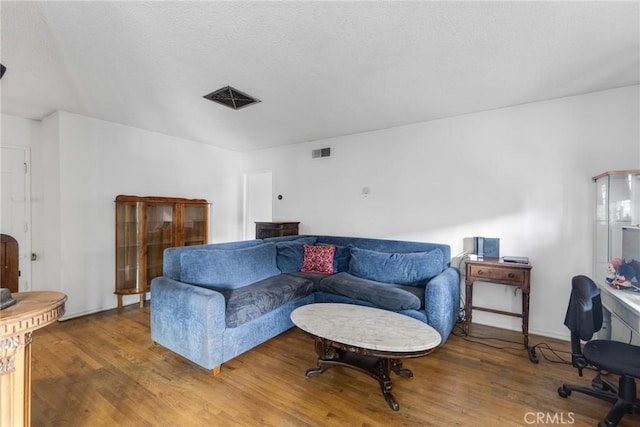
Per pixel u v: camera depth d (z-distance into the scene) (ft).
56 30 5.61
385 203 12.18
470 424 5.24
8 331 3.44
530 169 9.28
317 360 7.29
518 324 9.46
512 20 5.29
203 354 6.72
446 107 9.72
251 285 9.05
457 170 10.53
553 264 8.95
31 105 9.73
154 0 4.78
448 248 10.39
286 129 12.44
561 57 6.56
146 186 12.84
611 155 8.21
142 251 11.73
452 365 7.30
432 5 4.91
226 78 7.69
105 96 8.92
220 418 5.38
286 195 15.46
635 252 6.71
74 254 10.64
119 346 8.28
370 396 6.07
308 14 5.15
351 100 9.19
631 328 5.66
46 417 5.35
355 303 9.20
